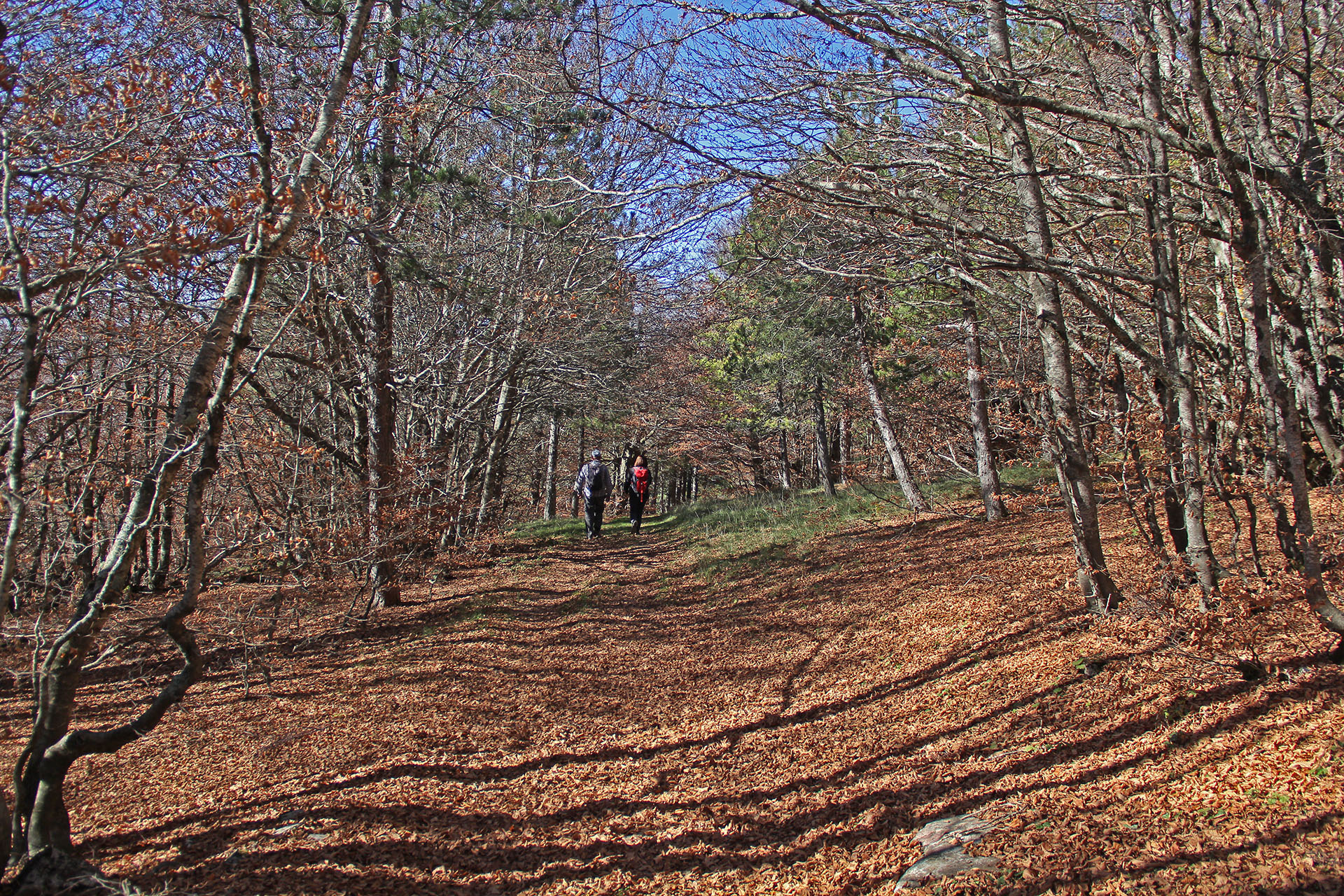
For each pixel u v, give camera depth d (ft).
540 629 33.53
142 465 28.96
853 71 19.98
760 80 20.20
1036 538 34.27
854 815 15.58
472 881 14.30
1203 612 18.70
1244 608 16.17
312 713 23.75
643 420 83.51
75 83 20.51
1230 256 19.34
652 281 47.37
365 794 17.92
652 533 68.28
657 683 25.96
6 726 23.09
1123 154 18.93
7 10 20.36
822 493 68.59
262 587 43.11
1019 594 26.30
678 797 17.48
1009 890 11.52
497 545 61.36
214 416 15.23
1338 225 18.24
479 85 34.35
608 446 116.98
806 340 51.80
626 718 22.91
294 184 17.48
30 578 28.53
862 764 17.81
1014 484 53.47
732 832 15.67
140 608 36.42
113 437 31.86
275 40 28.50
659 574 46.21
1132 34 18.11
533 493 128.16
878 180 19.25
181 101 23.67
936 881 12.19
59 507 23.45
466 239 41.65
